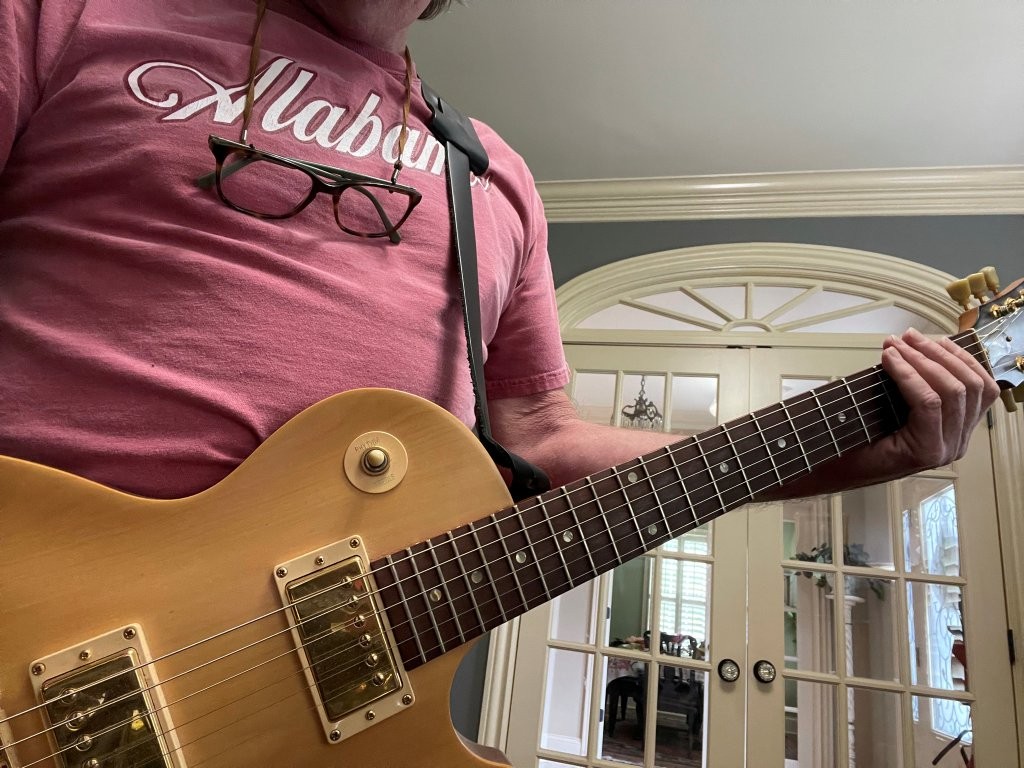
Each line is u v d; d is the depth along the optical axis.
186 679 0.39
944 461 0.72
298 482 0.45
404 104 0.62
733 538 2.40
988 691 2.10
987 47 1.92
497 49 2.14
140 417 0.42
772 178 2.63
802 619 2.38
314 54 0.57
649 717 2.30
